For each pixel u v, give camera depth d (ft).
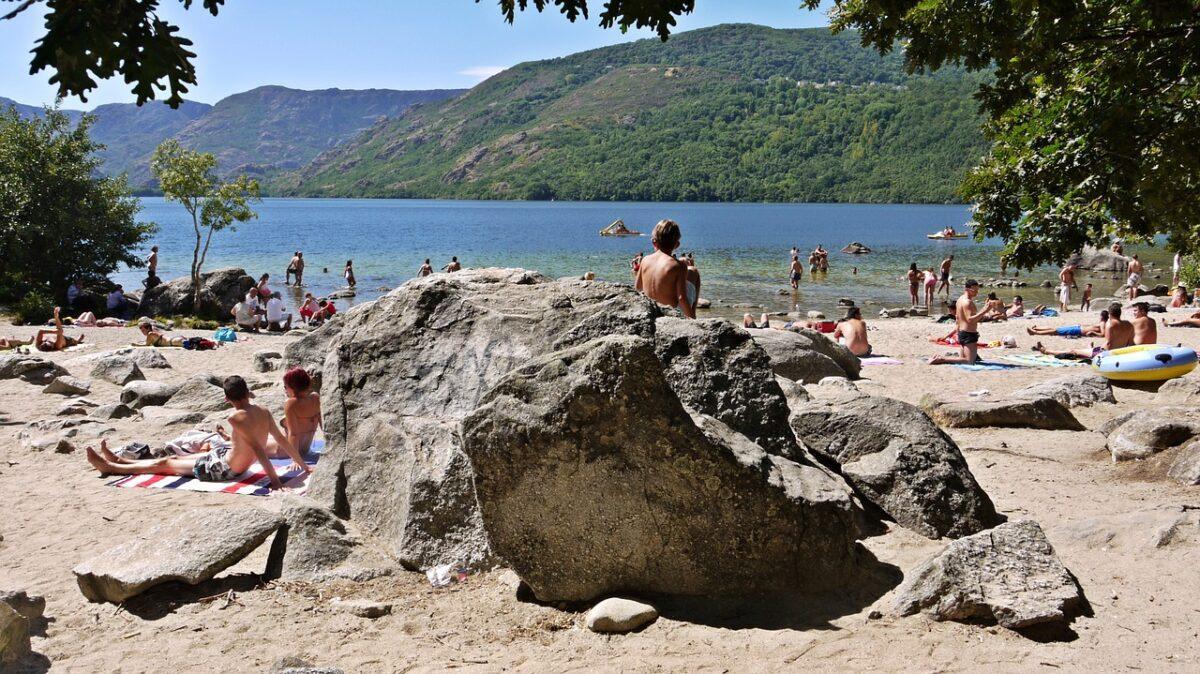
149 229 106.22
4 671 14.10
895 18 15.21
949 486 19.03
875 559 17.22
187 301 97.19
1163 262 161.38
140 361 51.98
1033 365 51.42
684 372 18.79
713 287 131.64
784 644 13.93
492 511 15.99
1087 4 18.84
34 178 96.43
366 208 641.81
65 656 14.76
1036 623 13.87
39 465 28.78
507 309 21.83
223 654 14.70
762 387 18.57
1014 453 26.71
